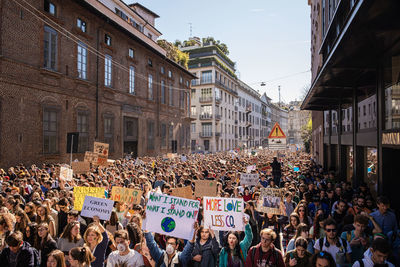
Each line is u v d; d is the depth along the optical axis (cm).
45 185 945
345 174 1590
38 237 507
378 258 382
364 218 484
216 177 1268
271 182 1029
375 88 953
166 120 3469
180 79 3931
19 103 1516
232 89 7400
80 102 1981
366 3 500
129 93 2619
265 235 422
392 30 618
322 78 1105
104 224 626
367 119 1070
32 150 1587
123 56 2547
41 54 1652
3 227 534
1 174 1198
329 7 1368
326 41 941
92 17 2114
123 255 439
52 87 1736
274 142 1518
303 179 1189
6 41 1446
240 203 512
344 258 450
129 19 3036
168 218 496
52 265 393
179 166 1706
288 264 433
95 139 2125
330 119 1975
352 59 846
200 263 474
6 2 1448
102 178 1159
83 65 2022
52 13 1762
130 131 2719
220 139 6450
